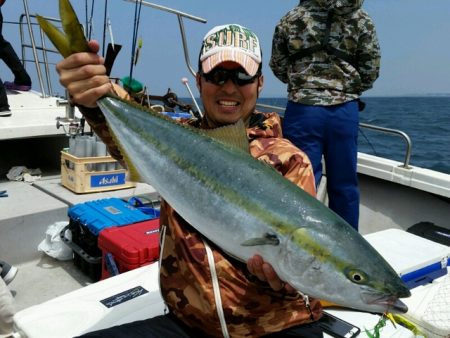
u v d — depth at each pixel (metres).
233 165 0.74
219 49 0.92
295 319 0.88
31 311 1.09
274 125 0.98
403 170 1.98
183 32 2.11
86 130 2.16
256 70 0.94
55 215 1.78
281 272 0.69
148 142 0.82
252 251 0.71
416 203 2.04
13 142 2.43
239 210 0.72
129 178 0.86
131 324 0.94
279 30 1.83
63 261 1.74
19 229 1.69
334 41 1.71
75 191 1.94
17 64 2.96
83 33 0.79
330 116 1.72
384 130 2.03
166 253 0.92
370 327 1.07
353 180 1.81
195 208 0.76
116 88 1.00
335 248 0.67
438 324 1.07
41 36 2.83
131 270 1.33
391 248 1.41
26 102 2.64
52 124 2.08
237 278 0.82
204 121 1.03
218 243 0.75
